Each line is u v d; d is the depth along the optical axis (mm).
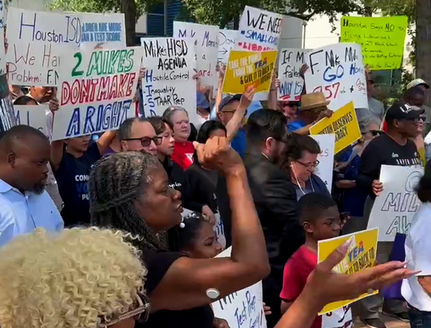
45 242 1303
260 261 1706
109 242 1331
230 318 2914
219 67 7285
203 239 2816
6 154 3135
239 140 5719
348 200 5848
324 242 2922
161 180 1938
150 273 1716
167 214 1939
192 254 2803
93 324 1158
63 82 4375
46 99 5633
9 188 3129
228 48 8195
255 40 6820
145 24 23359
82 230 1384
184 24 6512
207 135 4824
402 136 5238
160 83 5840
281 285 3529
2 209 3061
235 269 1690
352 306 5375
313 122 5902
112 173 1918
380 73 18031
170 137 4523
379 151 5180
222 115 6020
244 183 1811
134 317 1303
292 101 7168
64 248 1257
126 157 1950
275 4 15117
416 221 3338
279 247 3516
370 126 6883
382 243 5277
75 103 4441
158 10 23422
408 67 18438
